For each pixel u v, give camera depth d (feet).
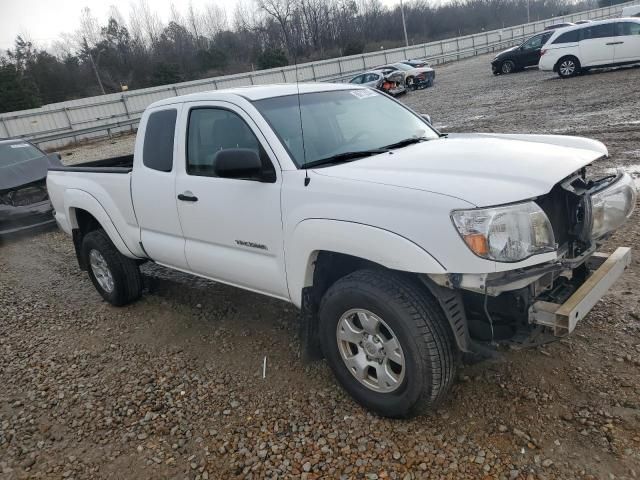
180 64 178.29
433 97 70.38
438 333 9.01
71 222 17.71
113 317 16.72
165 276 19.57
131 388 12.45
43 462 10.28
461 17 254.68
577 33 59.26
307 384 11.66
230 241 12.13
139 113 107.96
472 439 9.34
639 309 12.56
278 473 9.18
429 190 8.68
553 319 8.51
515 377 10.76
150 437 10.60
